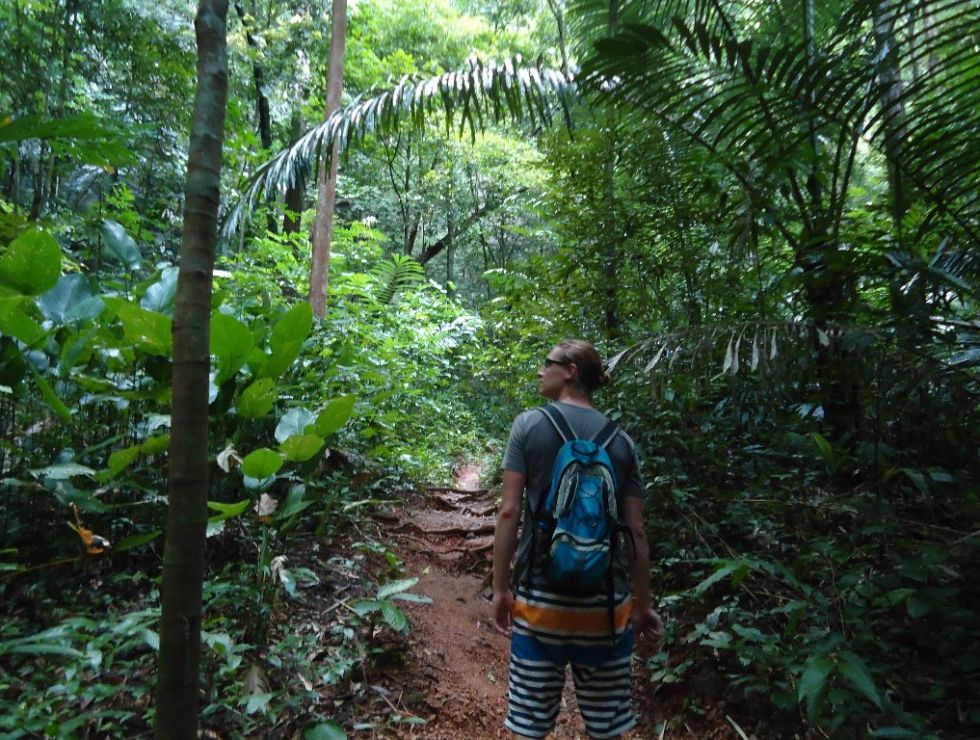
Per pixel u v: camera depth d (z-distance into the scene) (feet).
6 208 20.25
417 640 9.90
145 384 10.75
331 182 22.66
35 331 9.47
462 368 30.32
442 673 9.33
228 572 10.00
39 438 10.12
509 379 20.29
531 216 44.96
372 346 22.63
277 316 14.46
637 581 6.55
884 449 10.53
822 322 10.91
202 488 5.01
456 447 24.50
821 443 10.51
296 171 16.43
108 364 11.10
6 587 8.93
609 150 14.97
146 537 8.73
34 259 10.15
